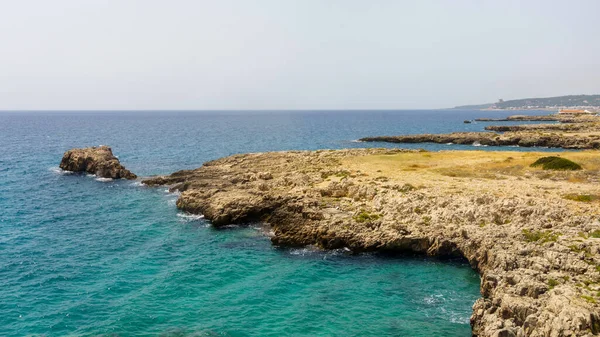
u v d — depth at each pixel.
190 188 60.62
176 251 40.81
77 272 35.81
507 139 125.56
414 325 27.22
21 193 65.06
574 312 20.42
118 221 50.84
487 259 32.81
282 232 43.00
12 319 28.02
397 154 81.25
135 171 86.56
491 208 39.56
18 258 38.84
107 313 28.84
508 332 21.70
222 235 45.06
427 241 37.91
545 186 48.03
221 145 137.38
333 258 38.25
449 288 32.34
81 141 150.62
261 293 31.89
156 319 28.06
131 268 36.75
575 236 31.31
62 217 52.66
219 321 27.81
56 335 26.17
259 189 55.62
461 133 143.38
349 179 56.16
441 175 57.41
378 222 40.56
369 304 30.09
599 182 49.81
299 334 26.30
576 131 145.38
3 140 152.12
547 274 25.95
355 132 199.25
